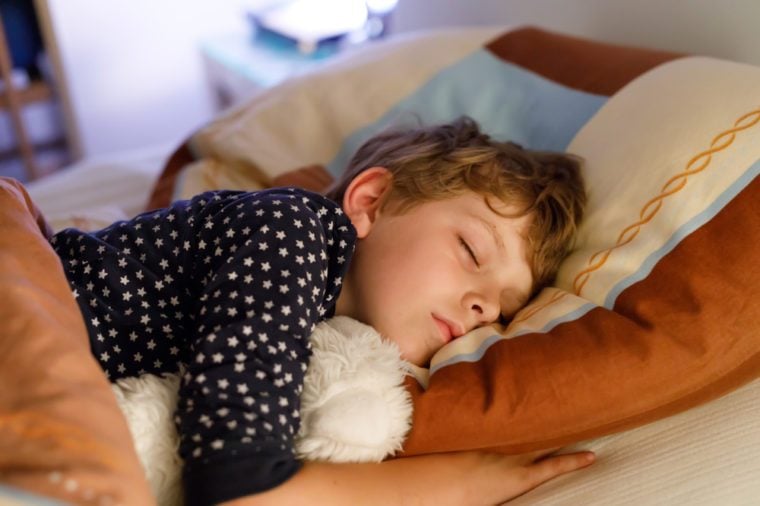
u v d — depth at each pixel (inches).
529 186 37.2
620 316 31.2
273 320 27.2
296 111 51.9
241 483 24.0
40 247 27.4
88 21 94.0
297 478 25.6
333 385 28.0
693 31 48.6
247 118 52.4
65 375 21.8
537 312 33.7
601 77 43.9
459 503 28.8
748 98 34.7
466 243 34.8
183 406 25.6
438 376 30.6
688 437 29.6
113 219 46.9
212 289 28.3
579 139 41.6
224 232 30.5
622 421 30.0
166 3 97.1
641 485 28.4
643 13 51.8
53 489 18.6
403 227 35.4
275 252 29.1
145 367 30.2
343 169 47.6
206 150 51.9
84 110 98.2
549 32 50.7
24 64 91.7
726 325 29.8
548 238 36.3
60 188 58.5
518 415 29.2
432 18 73.7
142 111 101.6
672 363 29.5
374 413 27.7
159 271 31.2
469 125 42.9
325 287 32.1
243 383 25.5
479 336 32.8
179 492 26.5
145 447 25.6
